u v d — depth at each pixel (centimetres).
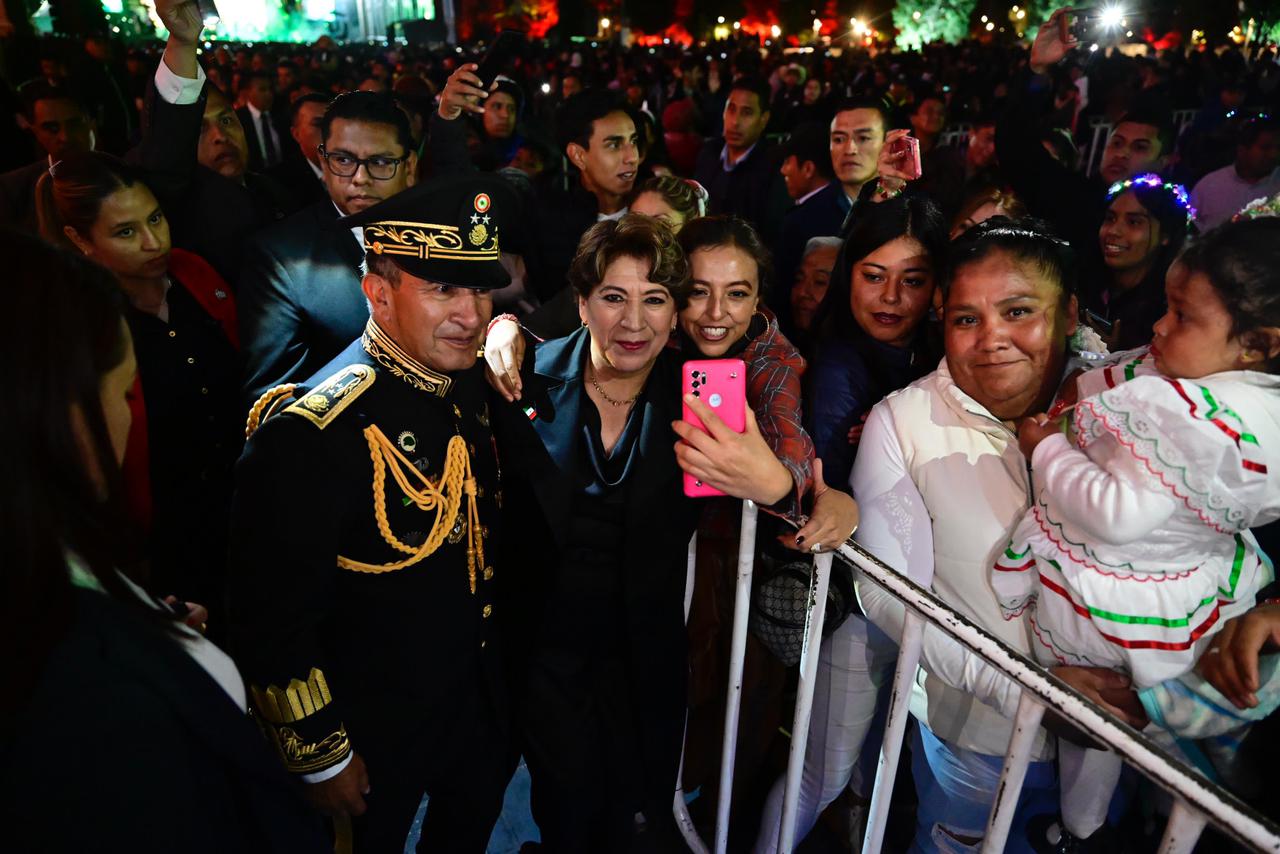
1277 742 146
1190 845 100
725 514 187
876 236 179
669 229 149
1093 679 140
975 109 880
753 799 230
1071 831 164
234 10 4244
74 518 84
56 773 80
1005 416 162
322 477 133
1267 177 429
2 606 78
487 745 178
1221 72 1237
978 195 264
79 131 383
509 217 147
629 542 167
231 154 340
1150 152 403
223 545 250
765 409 166
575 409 162
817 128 418
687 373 144
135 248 211
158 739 86
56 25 1312
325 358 238
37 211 218
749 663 195
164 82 254
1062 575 136
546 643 179
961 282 148
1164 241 255
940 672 157
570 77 1116
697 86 1348
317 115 368
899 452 161
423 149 427
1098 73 905
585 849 200
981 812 177
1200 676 133
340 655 154
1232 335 118
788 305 343
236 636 138
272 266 229
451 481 151
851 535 151
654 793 195
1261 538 176
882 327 187
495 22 3472
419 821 228
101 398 85
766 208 498
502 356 162
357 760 152
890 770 144
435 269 132
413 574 149
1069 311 151
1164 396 119
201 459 239
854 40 2944
